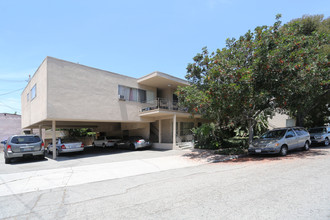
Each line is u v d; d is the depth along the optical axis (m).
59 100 11.91
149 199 4.81
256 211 3.75
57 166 9.84
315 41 10.32
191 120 20.75
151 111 15.41
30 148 11.15
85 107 13.10
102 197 5.16
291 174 6.45
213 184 5.82
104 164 10.13
